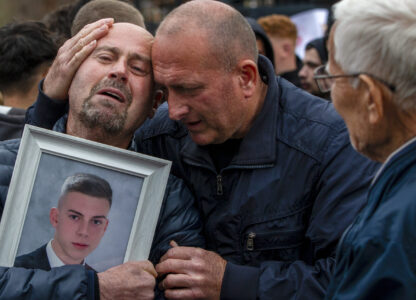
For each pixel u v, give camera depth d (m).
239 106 1.65
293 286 1.62
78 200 1.58
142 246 1.59
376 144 1.28
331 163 1.67
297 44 4.47
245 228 1.73
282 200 1.71
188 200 1.79
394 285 1.10
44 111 1.75
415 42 1.17
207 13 1.59
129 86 1.65
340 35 1.26
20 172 1.55
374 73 1.22
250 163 1.71
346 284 1.16
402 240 1.11
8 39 2.40
